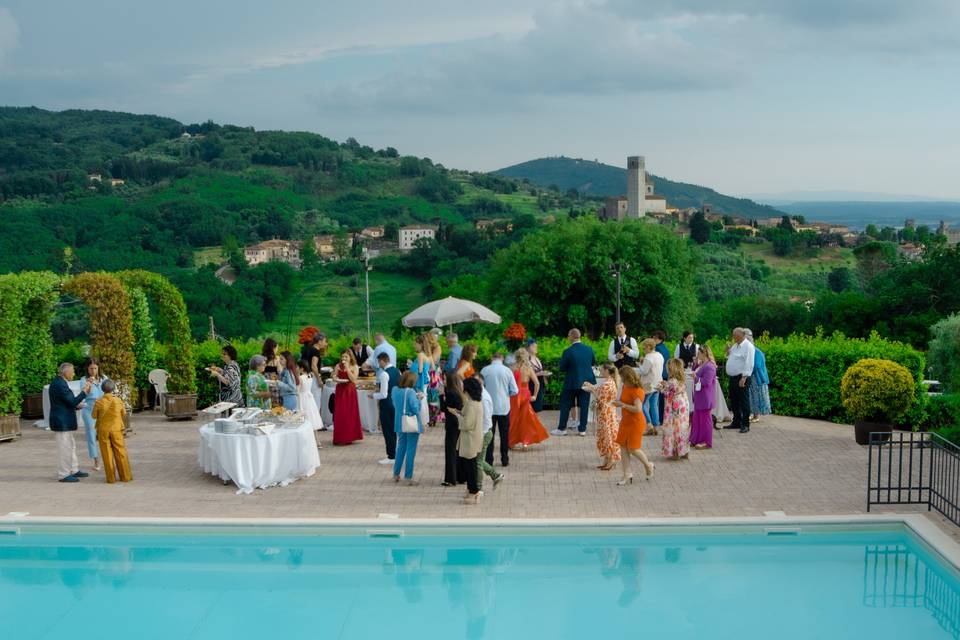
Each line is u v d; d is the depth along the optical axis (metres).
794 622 7.82
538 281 43.47
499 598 8.44
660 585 8.69
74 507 10.91
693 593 8.48
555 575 8.98
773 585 8.67
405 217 185.12
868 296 60.47
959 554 8.93
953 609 8.09
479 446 10.79
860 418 13.97
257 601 8.44
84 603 8.45
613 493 11.30
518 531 10.01
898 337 48.47
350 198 193.50
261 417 12.36
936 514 10.24
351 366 14.34
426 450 13.93
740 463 12.84
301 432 12.09
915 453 13.46
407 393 11.71
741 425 15.09
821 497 11.03
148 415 17.59
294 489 11.71
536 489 11.53
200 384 18.30
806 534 10.03
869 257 87.06
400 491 11.55
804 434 14.91
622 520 9.99
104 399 12.08
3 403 15.14
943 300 49.50
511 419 13.75
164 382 17.38
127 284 16.81
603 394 12.46
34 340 17.17
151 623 8.00
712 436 14.20
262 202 164.12
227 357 14.59
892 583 8.70
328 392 15.84
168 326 16.86
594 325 44.09
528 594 8.52
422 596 8.50
